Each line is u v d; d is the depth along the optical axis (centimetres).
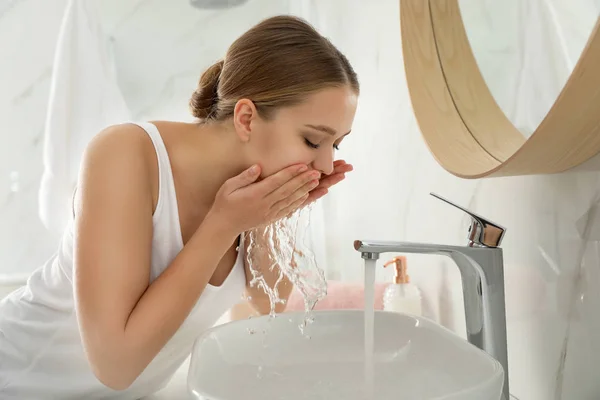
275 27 90
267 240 110
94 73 161
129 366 80
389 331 94
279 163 90
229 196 86
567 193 80
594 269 74
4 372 98
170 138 96
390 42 136
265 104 88
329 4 169
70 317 98
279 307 115
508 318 95
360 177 152
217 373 80
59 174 154
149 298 82
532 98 86
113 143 87
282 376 88
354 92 91
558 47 81
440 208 115
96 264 79
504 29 93
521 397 92
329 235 165
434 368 82
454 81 106
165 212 93
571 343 79
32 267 162
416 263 127
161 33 179
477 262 76
